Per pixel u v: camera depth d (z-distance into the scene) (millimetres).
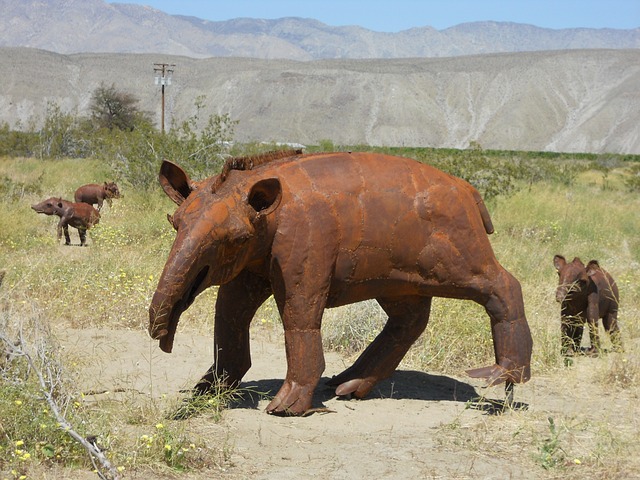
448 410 6250
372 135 178500
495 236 13977
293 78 196250
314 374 5906
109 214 16359
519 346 6086
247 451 5098
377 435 5539
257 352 7887
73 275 9766
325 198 5777
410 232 5957
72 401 5254
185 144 19094
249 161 5809
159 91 199625
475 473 4797
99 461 4539
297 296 5766
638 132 169125
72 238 15336
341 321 8148
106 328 8383
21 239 13352
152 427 5285
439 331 7906
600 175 37688
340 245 5828
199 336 8227
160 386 6473
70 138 38688
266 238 5680
